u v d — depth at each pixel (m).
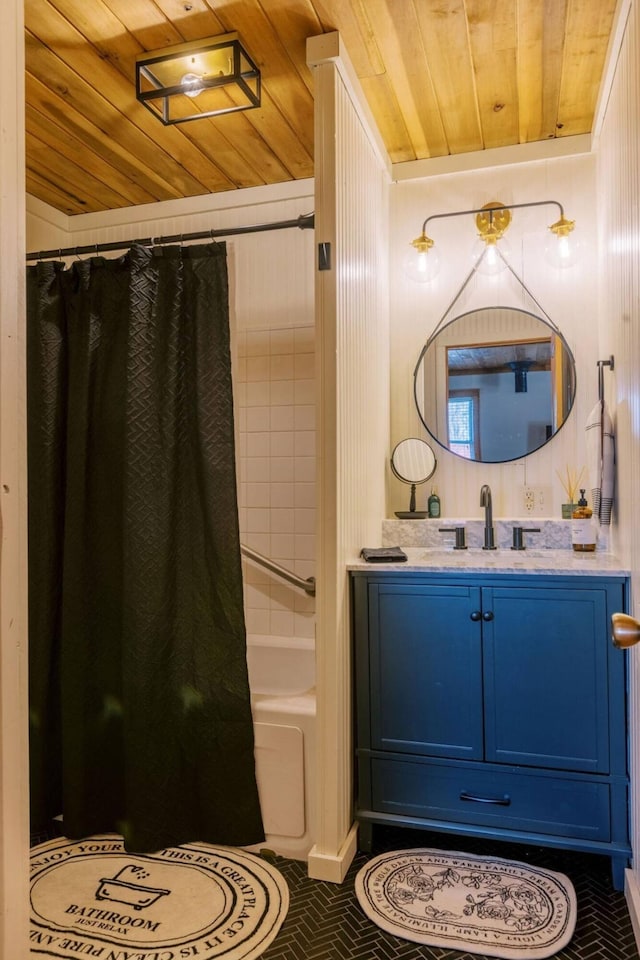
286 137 2.50
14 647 0.59
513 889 1.88
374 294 2.52
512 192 2.67
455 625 2.03
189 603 2.18
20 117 0.62
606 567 1.95
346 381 2.12
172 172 2.79
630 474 1.85
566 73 2.16
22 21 0.63
